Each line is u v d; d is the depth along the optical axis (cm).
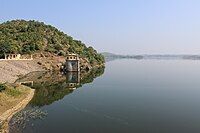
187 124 6216
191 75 17125
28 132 5453
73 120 6400
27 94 8919
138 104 8194
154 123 6266
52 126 5903
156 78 15125
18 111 7094
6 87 8069
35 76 14950
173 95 9725
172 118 6681
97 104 8169
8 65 14888
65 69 18088
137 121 6391
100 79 14400
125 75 16712
